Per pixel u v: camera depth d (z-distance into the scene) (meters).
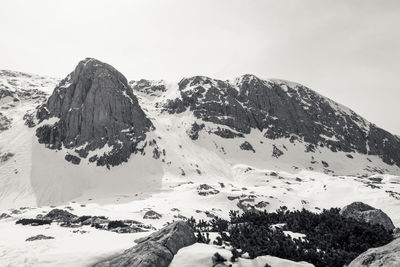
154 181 122.12
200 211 78.19
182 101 198.75
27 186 111.69
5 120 154.88
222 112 194.50
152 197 102.12
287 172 155.88
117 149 137.75
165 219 65.19
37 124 149.38
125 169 131.50
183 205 86.94
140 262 17.81
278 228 22.72
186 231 21.17
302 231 23.09
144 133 152.38
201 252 18.56
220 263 17.48
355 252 18.95
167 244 19.52
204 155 155.62
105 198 105.19
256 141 183.75
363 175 174.25
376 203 85.75
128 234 29.44
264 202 91.62
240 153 168.12
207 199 94.25
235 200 93.38
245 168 145.38
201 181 128.25
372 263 15.47
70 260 20.11
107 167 130.88
